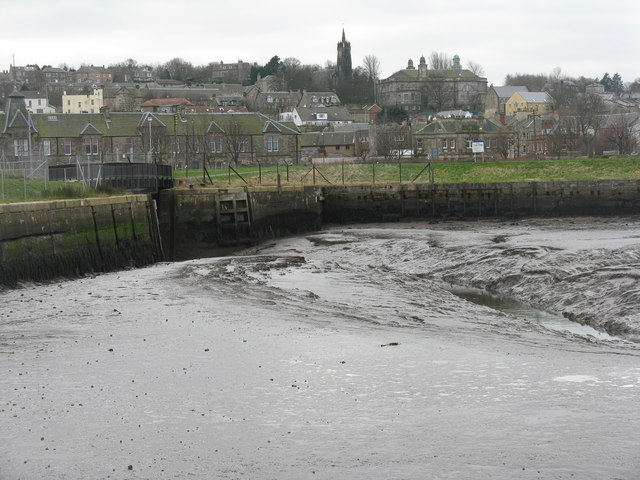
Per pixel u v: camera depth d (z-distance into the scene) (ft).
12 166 224.53
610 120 569.23
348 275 133.18
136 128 377.71
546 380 63.46
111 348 74.74
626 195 256.11
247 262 152.56
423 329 85.76
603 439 50.03
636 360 70.90
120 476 45.39
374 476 45.14
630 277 111.34
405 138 498.69
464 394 59.82
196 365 68.54
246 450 49.03
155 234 182.29
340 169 307.37
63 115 375.04
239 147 392.88
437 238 185.68
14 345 76.18
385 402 58.03
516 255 142.82
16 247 119.65
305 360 70.08
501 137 464.24
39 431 52.24
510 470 45.62
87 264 143.13
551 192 258.78
